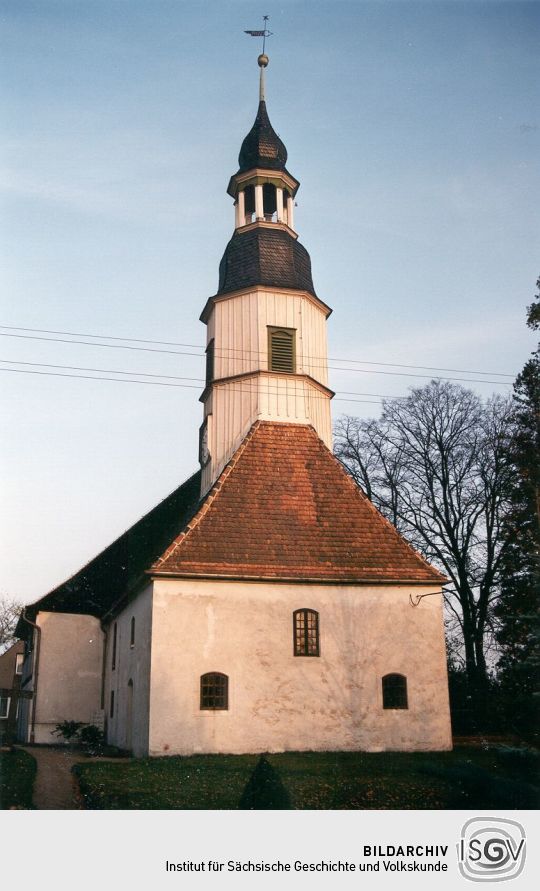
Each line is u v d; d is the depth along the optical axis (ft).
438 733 81.66
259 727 78.18
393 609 84.79
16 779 63.36
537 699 83.66
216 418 100.73
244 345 101.09
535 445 88.89
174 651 78.18
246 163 110.73
